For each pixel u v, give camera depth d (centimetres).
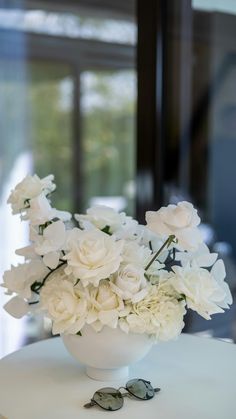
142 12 252
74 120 482
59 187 482
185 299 124
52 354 146
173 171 264
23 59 437
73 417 118
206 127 267
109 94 461
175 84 257
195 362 140
